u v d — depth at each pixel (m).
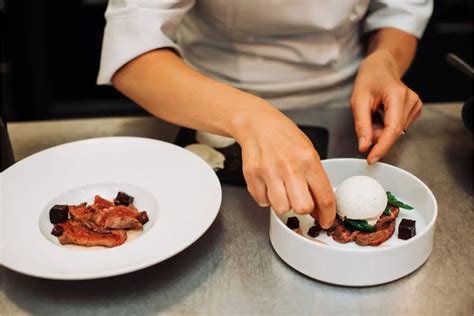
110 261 0.63
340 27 1.03
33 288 0.65
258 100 0.73
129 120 1.03
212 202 0.71
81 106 1.99
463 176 0.86
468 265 0.67
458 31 1.86
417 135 0.97
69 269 0.62
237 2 0.95
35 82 1.89
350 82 1.14
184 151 0.82
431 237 0.66
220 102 0.74
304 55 1.04
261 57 1.05
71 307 0.62
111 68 0.84
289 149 0.65
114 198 0.78
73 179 0.80
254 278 0.66
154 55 0.83
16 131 1.00
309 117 1.03
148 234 0.68
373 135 0.83
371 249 0.63
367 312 0.61
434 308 0.61
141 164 0.82
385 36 1.05
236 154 0.89
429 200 0.71
